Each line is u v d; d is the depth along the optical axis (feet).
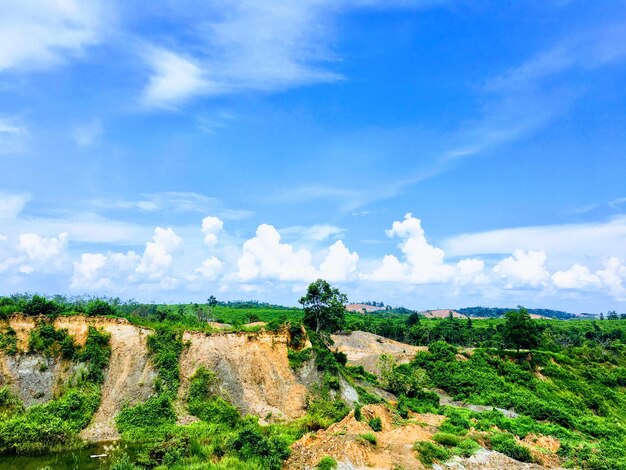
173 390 175.73
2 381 156.66
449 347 312.29
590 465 149.28
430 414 210.38
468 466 139.23
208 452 129.90
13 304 186.29
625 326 596.70
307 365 207.00
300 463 126.93
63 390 163.53
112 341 184.14
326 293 282.36
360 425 158.81
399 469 128.98
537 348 356.79
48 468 116.26
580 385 290.97
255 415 176.96
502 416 206.49
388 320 544.62
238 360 195.42
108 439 148.46
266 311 574.15
